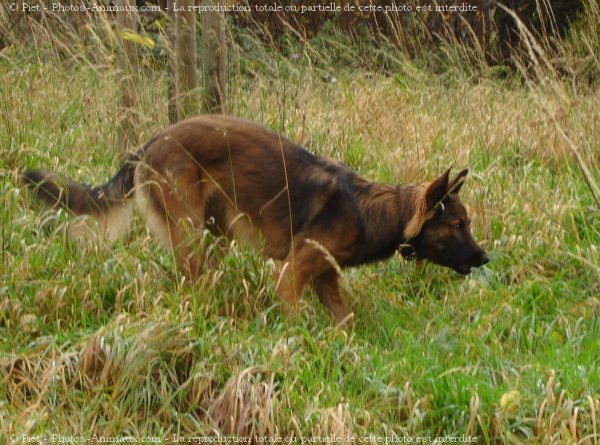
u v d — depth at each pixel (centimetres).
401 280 823
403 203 747
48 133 1037
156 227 770
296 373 617
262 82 1152
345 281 789
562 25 1677
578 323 728
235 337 657
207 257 746
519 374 636
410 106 1230
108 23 846
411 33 1559
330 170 765
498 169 1013
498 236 883
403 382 625
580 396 601
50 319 687
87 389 610
